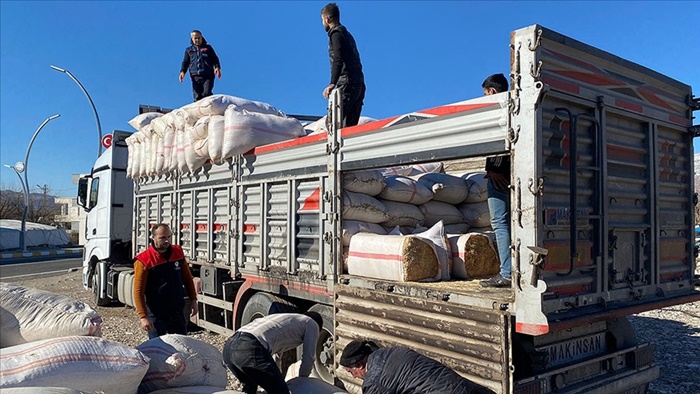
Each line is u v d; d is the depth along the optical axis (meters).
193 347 4.01
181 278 5.93
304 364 4.45
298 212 5.46
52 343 3.31
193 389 3.79
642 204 4.29
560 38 3.54
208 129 6.61
